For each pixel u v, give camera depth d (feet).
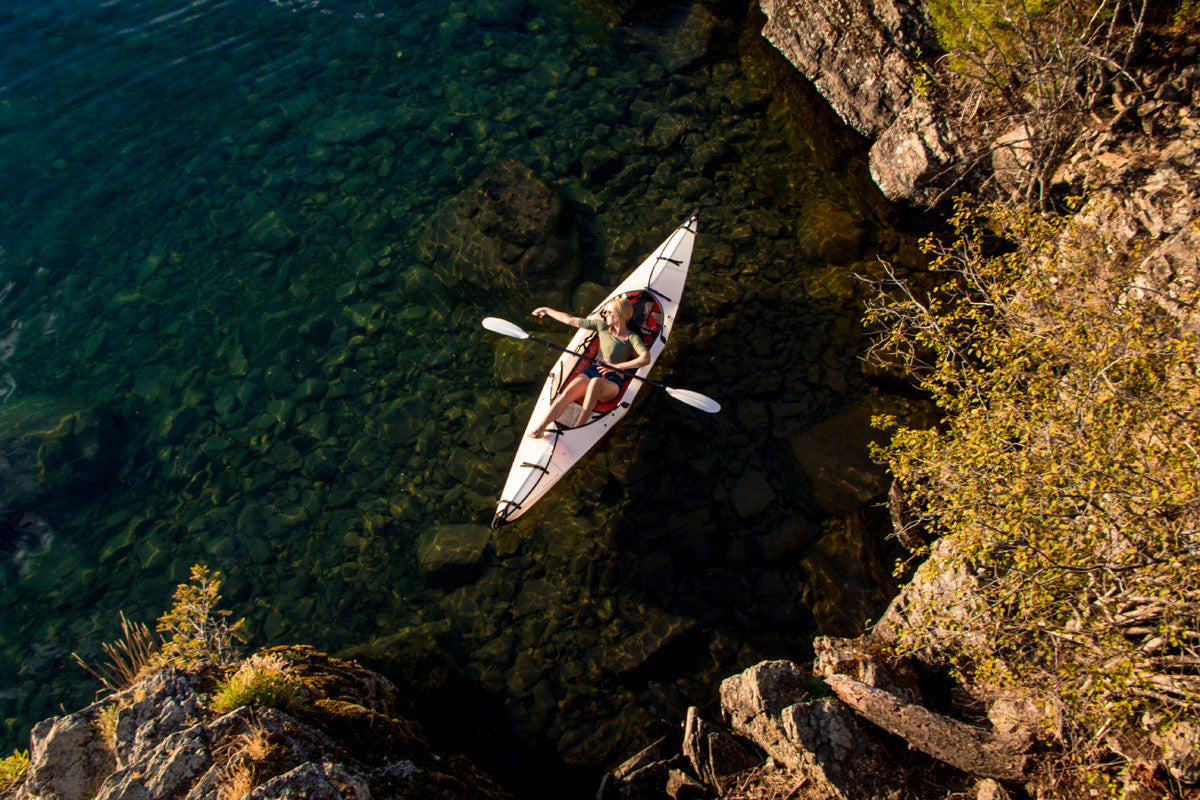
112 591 25.12
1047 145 25.98
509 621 23.57
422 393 28.71
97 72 41.29
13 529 26.55
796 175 32.91
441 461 27.07
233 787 14.16
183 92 39.93
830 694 19.07
